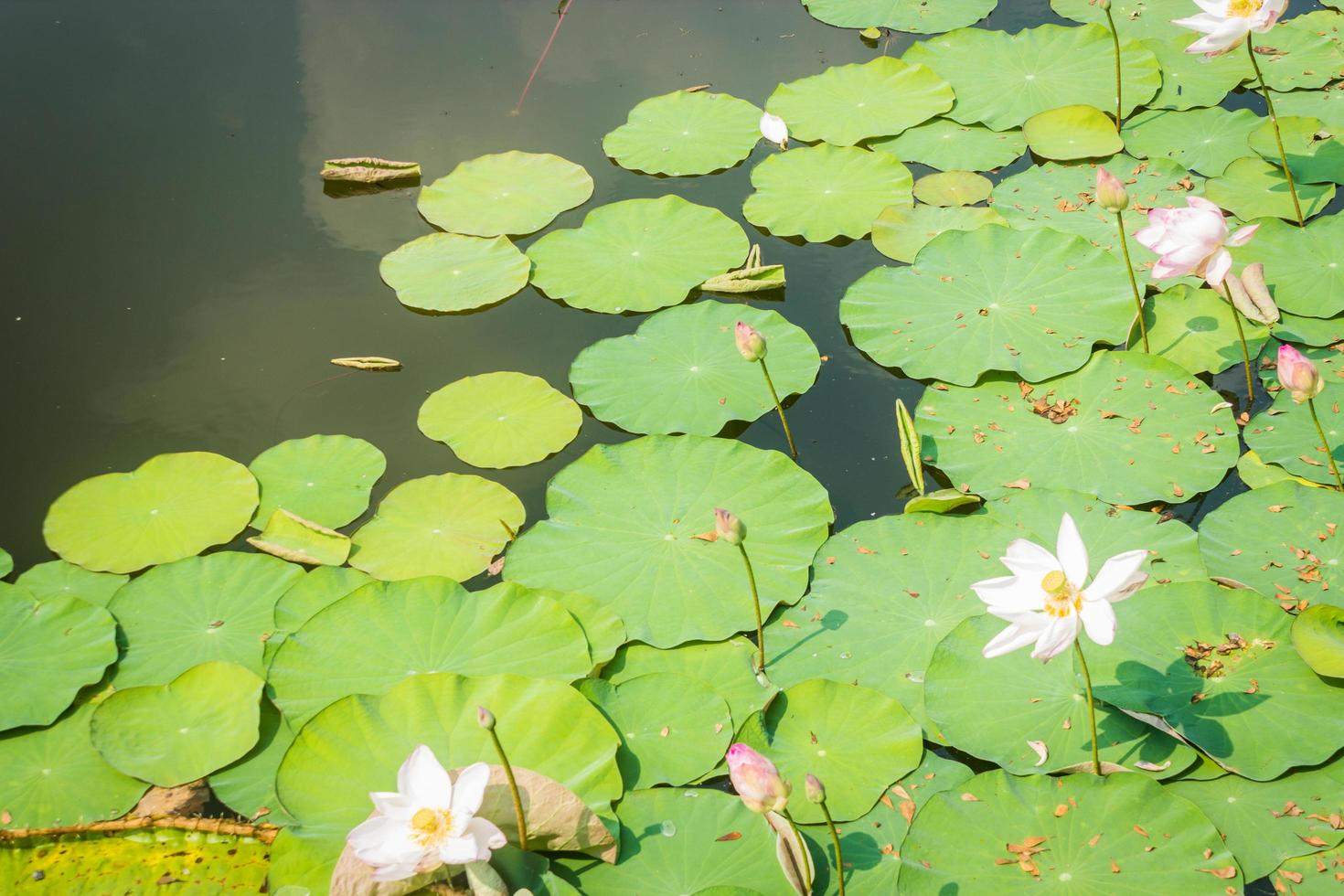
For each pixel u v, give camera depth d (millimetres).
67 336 3898
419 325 3979
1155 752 2510
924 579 2969
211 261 4234
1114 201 3344
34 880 2383
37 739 2695
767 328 3832
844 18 5703
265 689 2736
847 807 2473
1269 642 2678
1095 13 5508
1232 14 3893
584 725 2570
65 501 3277
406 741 2549
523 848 2361
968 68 5141
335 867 2271
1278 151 4477
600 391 3648
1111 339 3635
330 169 4586
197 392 3697
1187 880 2244
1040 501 3152
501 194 4559
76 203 4473
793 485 3246
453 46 5562
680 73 5355
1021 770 2494
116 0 5781
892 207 4367
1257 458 3277
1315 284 3801
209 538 3188
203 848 2426
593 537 3129
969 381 3557
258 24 5652
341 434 3537
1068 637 2252
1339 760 2463
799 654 2824
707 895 2279
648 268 4141
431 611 2875
